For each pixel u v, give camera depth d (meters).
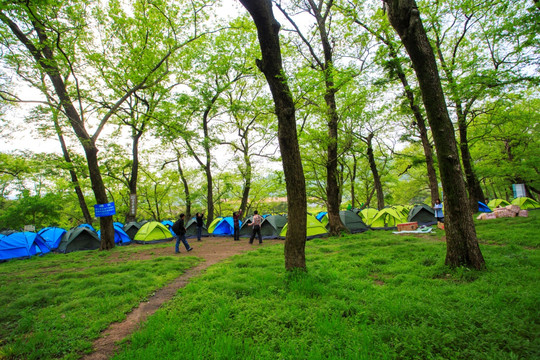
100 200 13.68
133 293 5.92
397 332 3.36
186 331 3.83
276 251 10.44
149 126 17.08
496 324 3.32
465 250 5.92
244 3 5.51
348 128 14.23
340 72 8.86
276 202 36.53
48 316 4.80
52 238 16.06
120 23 12.62
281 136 6.22
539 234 8.95
